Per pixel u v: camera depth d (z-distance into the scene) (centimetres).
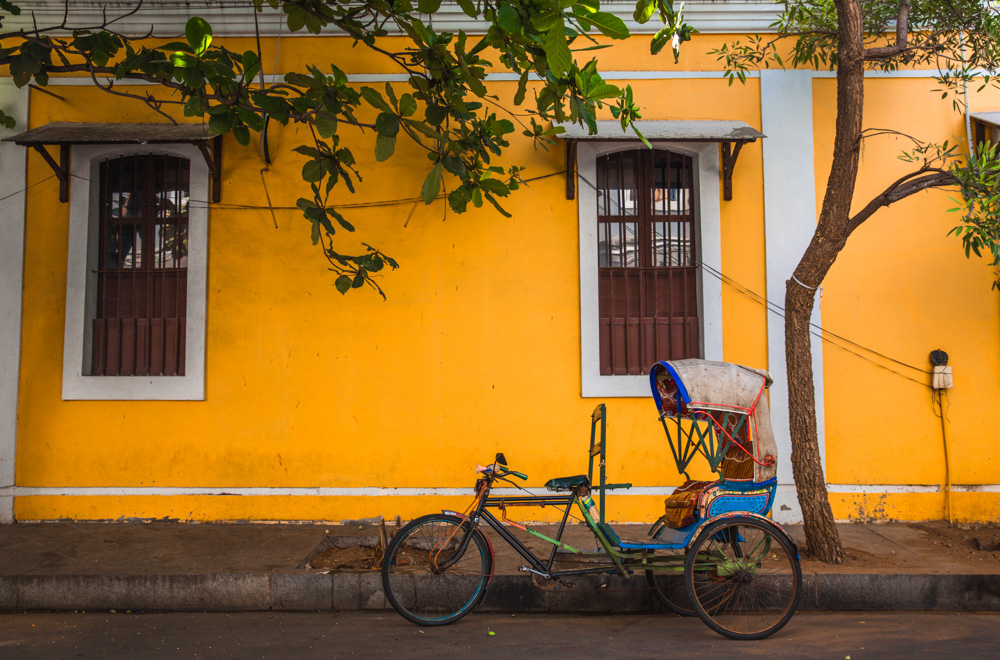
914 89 662
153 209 673
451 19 665
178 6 658
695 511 448
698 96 664
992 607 484
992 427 642
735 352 648
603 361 663
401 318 654
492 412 647
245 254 657
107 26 662
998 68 655
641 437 642
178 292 670
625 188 675
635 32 664
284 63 666
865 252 653
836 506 638
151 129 618
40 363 650
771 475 445
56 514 640
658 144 652
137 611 486
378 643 411
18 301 651
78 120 664
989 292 651
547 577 450
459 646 405
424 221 658
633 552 446
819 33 601
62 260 655
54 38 651
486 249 657
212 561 522
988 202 505
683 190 674
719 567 436
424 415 648
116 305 671
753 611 459
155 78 488
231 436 646
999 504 634
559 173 658
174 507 641
